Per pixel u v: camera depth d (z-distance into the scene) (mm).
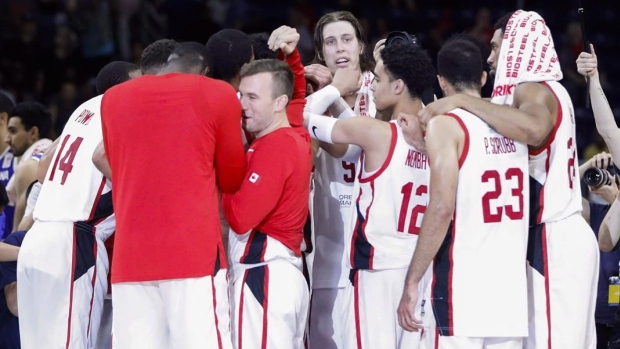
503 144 6340
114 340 6488
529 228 6688
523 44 6660
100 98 7535
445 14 19078
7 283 8133
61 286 7086
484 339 6426
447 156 6148
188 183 6297
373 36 19188
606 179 7742
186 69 6652
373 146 6652
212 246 6332
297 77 6953
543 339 6586
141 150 6328
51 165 7363
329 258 7566
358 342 6801
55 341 7082
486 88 11461
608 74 19375
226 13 19094
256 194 6449
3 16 18141
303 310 6766
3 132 10766
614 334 7629
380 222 6668
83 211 7137
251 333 6551
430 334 6480
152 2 19500
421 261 6199
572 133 6664
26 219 8977
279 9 20375
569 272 6551
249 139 7066
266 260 6598
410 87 6758
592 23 19984
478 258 6324
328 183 7566
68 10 18203
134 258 6312
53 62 17688
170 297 6332
